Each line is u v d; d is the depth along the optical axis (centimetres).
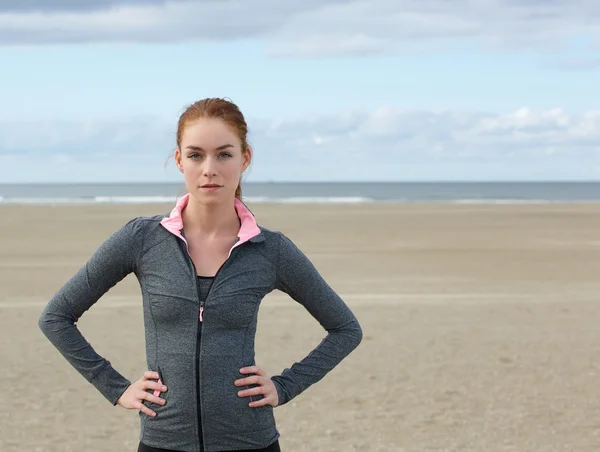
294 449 626
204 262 308
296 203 5625
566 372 869
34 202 5978
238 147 312
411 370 876
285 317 1181
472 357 938
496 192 11619
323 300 328
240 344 305
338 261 1925
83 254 2084
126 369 870
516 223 3303
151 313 306
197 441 301
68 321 315
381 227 3038
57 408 738
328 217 3666
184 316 301
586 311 1262
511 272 1748
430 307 1286
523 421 697
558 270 1789
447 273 1722
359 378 841
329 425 686
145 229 313
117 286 1498
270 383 309
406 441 644
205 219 311
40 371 872
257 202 5981
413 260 1956
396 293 1436
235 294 304
